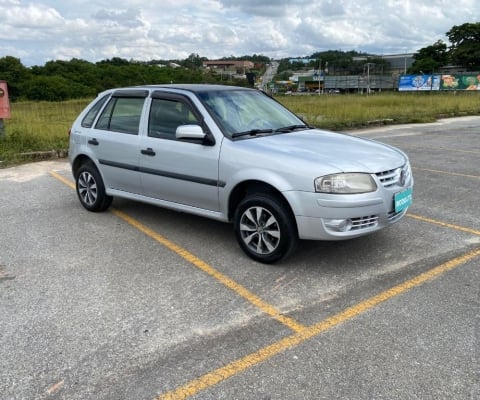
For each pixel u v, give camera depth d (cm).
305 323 339
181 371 288
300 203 401
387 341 314
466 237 504
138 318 349
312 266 437
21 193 720
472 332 323
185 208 502
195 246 491
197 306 366
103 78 7462
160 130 513
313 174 396
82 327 338
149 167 518
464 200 654
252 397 264
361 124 1739
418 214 589
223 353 305
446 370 284
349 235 400
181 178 488
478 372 282
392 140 1328
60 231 542
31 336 326
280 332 328
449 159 989
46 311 360
